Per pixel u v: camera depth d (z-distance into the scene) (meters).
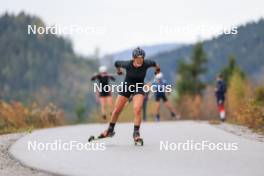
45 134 41.19
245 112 50.78
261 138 37.56
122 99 31.53
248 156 27.02
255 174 21.75
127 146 31.55
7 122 53.81
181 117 94.19
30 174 22.64
